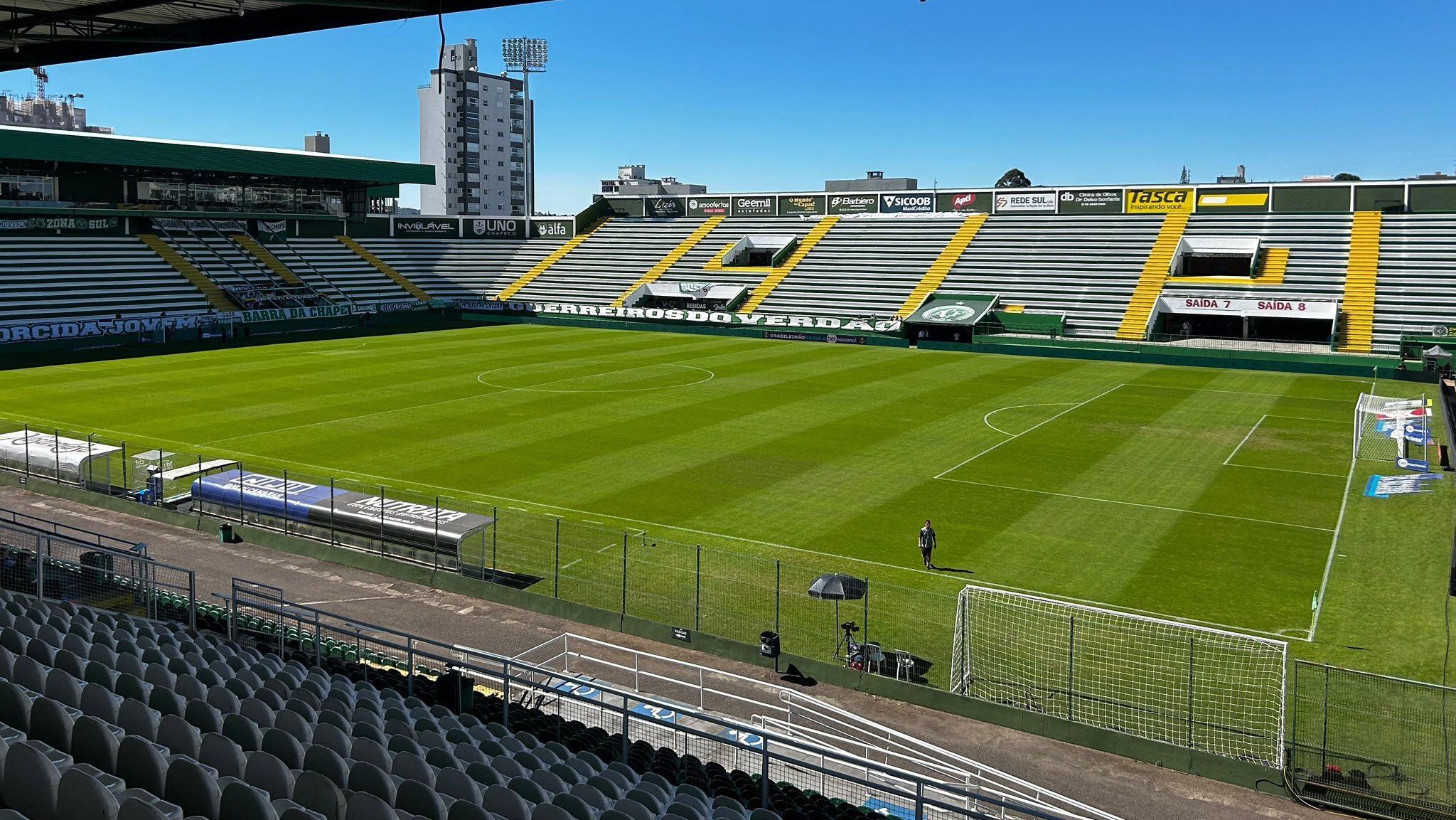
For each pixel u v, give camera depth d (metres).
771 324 92.69
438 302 108.38
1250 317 86.19
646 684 23.14
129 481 38.72
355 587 28.98
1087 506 36.59
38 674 14.81
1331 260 87.06
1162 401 58.53
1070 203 102.88
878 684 22.94
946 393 60.66
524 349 80.75
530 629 26.23
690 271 109.62
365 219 118.19
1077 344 79.88
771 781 16.98
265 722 14.64
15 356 73.50
